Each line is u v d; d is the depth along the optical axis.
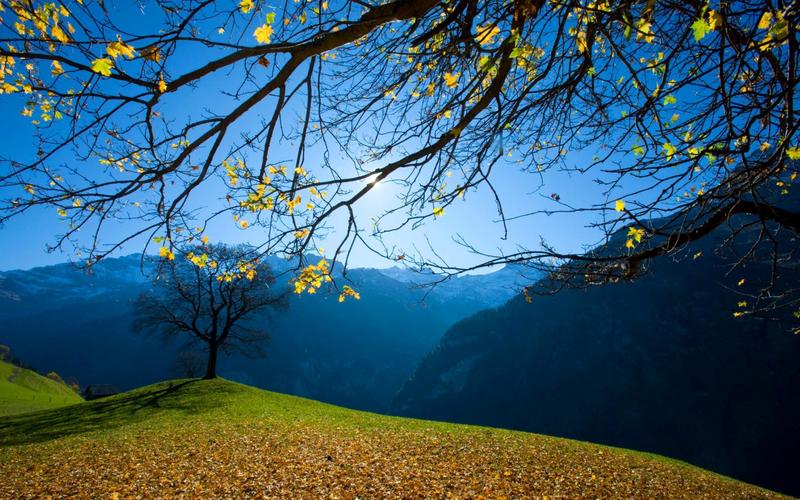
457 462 12.54
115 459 13.23
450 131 2.99
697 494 11.80
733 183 2.65
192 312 33.44
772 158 2.21
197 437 16.14
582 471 12.49
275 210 3.28
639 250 2.99
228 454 13.22
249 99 2.80
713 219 3.44
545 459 13.52
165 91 2.49
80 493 10.09
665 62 2.49
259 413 21.94
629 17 2.32
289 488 9.88
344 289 3.45
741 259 3.78
